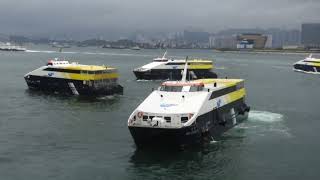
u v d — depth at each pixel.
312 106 96.88
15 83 136.00
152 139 53.91
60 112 84.50
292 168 51.44
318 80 170.38
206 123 59.06
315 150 58.69
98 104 94.88
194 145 56.31
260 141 62.59
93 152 56.38
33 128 69.81
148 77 156.88
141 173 48.84
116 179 47.12
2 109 87.00
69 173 48.78
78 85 107.44
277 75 195.25
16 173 48.56
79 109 88.06
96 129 69.44
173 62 160.50
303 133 68.19
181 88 61.44
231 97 70.19
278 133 67.69
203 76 165.00
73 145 59.69
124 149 57.62
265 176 48.78
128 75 180.12
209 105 60.22
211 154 55.78
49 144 60.16
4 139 62.53
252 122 75.69
